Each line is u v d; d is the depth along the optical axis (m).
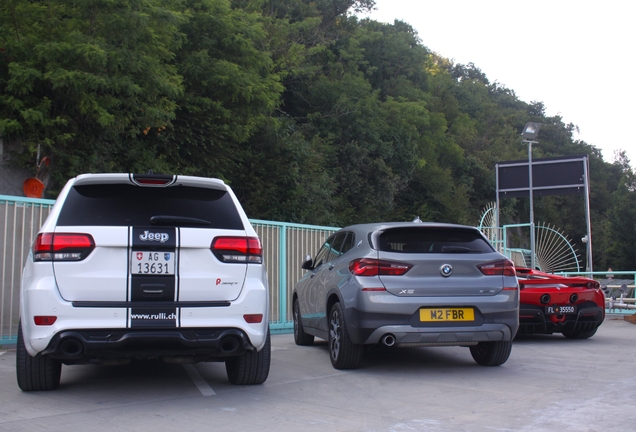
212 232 4.83
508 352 6.70
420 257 6.14
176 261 4.71
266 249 10.38
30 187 12.09
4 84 11.75
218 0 16.30
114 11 11.52
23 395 5.07
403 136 29.86
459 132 47.19
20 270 7.57
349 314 6.25
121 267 4.62
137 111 13.82
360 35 33.91
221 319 4.72
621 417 4.48
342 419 4.45
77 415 4.45
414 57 37.00
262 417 4.48
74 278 4.54
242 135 16.47
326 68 30.95
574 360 7.41
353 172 25.86
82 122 12.82
